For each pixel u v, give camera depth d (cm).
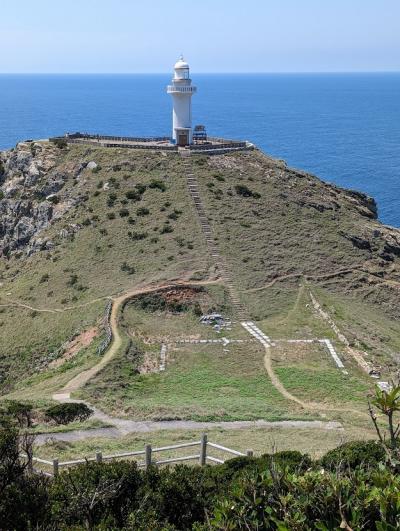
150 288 6925
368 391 4819
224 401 4525
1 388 5869
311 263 7756
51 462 2812
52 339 6575
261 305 6788
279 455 2555
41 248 8781
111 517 2000
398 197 17375
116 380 5012
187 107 10462
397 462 1504
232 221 8269
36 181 10062
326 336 6109
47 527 1962
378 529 1259
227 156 9938
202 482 2330
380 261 8206
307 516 1409
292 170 10244
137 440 3594
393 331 6631
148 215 8431
